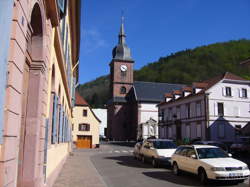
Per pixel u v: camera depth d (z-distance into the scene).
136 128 65.38
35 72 6.04
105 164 18.23
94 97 122.94
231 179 10.30
